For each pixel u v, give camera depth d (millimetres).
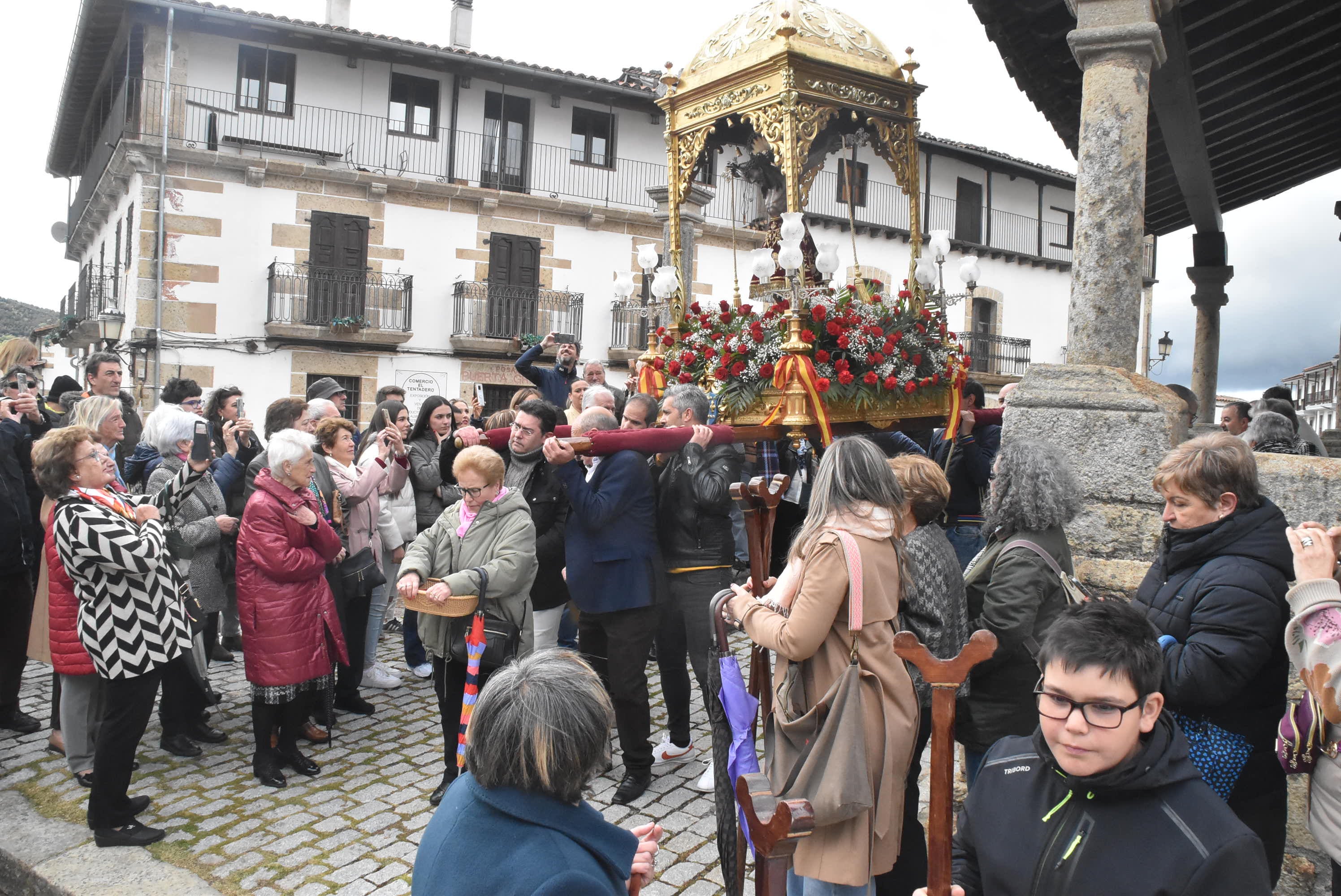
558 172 19094
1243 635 2209
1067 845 1620
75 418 4707
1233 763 2295
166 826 3945
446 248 18000
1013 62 6027
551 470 5133
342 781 4430
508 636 4082
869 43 5891
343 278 17047
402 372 17734
